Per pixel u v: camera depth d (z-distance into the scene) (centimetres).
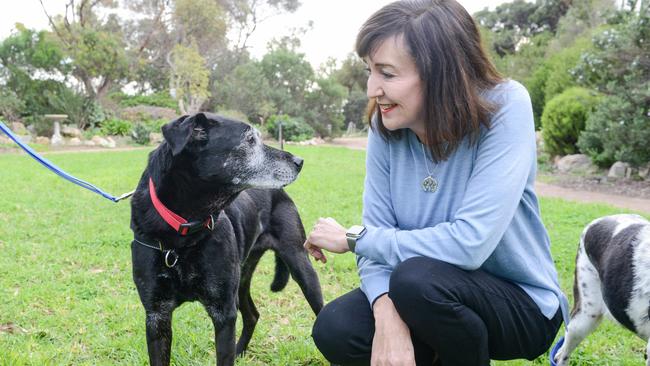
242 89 2959
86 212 766
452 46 200
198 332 363
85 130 2425
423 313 207
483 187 206
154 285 269
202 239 266
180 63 2853
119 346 339
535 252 227
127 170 1292
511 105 209
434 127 206
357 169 1368
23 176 1157
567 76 1572
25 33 2281
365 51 209
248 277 337
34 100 2303
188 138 256
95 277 480
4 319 381
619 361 318
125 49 3084
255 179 286
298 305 421
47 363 308
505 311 216
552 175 1298
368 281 229
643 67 1067
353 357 231
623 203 921
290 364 322
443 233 211
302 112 2991
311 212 768
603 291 276
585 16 2370
